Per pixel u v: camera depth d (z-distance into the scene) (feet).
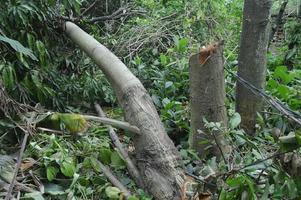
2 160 9.29
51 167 9.38
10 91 12.06
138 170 9.99
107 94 14.79
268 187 7.80
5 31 12.51
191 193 8.91
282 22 22.20
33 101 13.24
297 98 13.14
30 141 10.43
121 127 10.25
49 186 9.29
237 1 22.67
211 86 10.44
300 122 8.54
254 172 8.89
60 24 14.89
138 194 9.30
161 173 9.49
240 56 11.73
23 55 12.70
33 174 9.37
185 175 9.50
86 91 14.60
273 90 13.50
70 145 10.42
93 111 14.76
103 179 9.62
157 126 10.25
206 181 8.54
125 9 19.89
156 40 17.62
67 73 15.83
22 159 9.69
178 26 18.29
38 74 13.23
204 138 10.70
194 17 18.16
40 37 14.10
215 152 10.62
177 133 12.32
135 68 16.29
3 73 11.50
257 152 9.89
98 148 10.56
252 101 11.73
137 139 10.18
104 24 20.30
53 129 10.90
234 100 13.57
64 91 14.51
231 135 11.25
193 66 10.48
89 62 15.84
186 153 10.68
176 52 16.37
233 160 9.98
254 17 11.30
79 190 9.14
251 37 11.43
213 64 10.32
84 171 9.86
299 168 7.16
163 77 14.76
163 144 9.87
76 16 17.79
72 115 10.46
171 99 14.08
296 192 7.23
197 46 16.89
